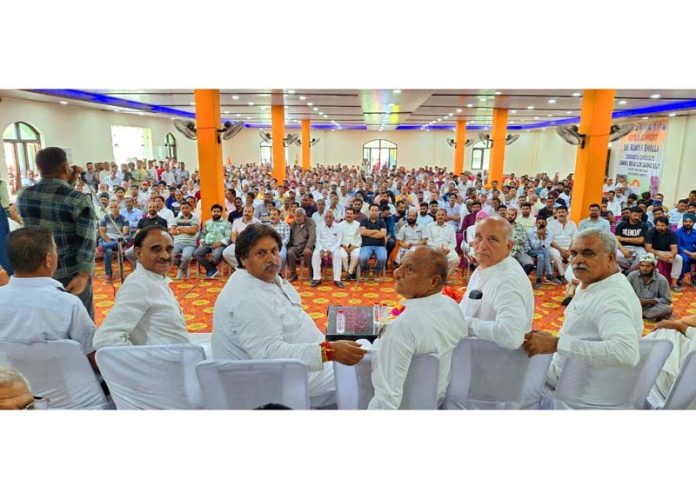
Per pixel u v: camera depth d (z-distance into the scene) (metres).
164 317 1.84
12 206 4.33
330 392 1.89
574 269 1.78
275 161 11.68
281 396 1.59
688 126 10.99
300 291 4.98
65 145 10.83
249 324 1.66
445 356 1.61
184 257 5.28
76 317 1.79
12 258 1.71
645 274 4.09
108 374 1.64
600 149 6.22
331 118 15.67
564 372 1.71
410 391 1.59
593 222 5.45
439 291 1.60
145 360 1.61
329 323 2.92
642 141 12.77
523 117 14.93
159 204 5.64
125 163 12.51
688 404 1.73
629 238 5.30
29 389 1.49
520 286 1.79
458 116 14.27
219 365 1.52
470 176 14.73
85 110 11.59
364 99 9.16
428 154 23.03
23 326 1.71
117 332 1.71
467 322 1.77
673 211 7.02
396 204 7.52
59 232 2.37
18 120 9.36
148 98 10.23
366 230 5.42
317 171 16.52
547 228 5.59
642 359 1.66
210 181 6.30
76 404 1.74
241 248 1.74
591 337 1.75
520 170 22.56
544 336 1.66
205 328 3.86
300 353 1.62
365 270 5.83
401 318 1.55
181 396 1.66
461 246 5.66
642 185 12.74
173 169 13.66
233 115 14.87
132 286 1.78
